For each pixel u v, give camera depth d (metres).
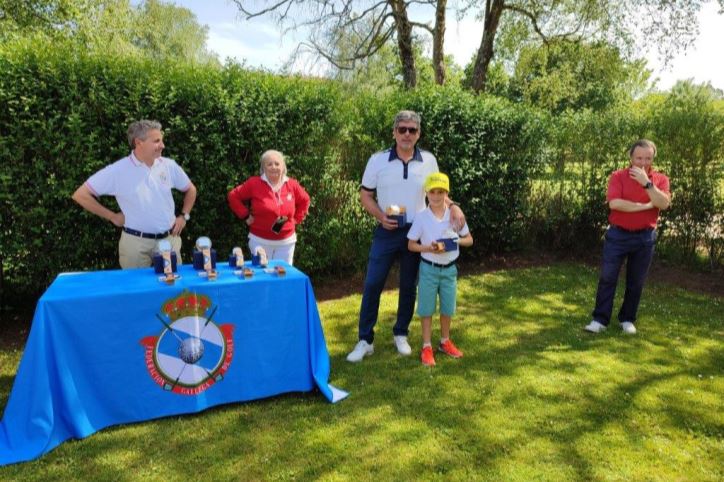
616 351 4.28
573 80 16.81
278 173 4.07
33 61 3.94
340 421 3.12
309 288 3.42
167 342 3.03
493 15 13.93
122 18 15.91
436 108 6.10
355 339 4.45
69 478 2.53
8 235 4.16
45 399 2.70
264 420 3.11
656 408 3.34
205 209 4.81
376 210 3.91
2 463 2.57
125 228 3.62
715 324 5.00
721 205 6.77
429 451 2.82
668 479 2.62
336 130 5.48
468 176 6.45
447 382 3.66
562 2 13.58
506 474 2.63
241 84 4.75
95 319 2.84
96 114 4.19
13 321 4.60
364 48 15.44
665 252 7.23
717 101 7.47
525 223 7.64
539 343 4.43
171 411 3.09
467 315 5.14
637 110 7.80
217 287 3.12
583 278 6.53
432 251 3.76
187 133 4.55
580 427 3.10
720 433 3.06
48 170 4.11
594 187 7.47
